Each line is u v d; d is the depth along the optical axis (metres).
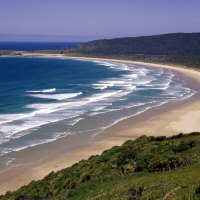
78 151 39.91
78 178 24.47
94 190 21.59
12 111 57.75
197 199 15.20
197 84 97.00
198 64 153.50
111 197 19.08
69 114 56.41
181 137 32.75
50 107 61.19
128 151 27.06
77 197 21.34
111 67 152.00
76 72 126.50
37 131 46.88
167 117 56.25
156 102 68.44
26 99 68.81
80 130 47.81
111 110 60.16
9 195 25.80
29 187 26.45
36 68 142.38
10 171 34.47
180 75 121.00
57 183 24.84
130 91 81.25
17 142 42.34
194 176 18.98
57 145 41.78
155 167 23.31
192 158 24.48
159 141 30.64
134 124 51.56
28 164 36.09
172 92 81.38
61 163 36.34
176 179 19.09
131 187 19.00
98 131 47.59
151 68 149.88
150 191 17.98
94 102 66.69
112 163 25.53
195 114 58.59
